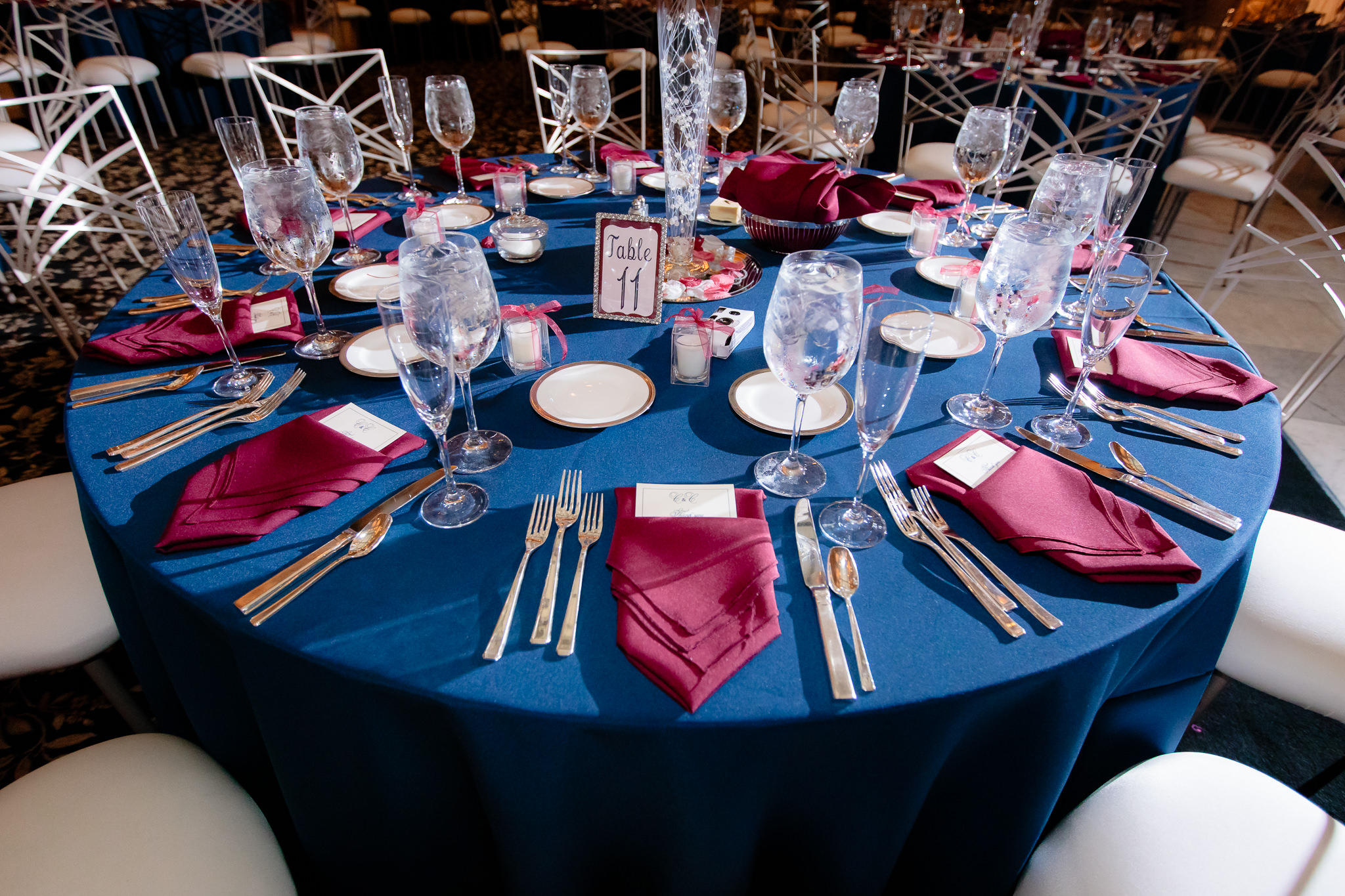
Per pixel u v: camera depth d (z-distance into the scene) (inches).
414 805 31.6
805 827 30.7
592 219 65.2
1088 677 27.1
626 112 223.3
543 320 41.6
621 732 24.0
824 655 25.9
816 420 37.9
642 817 28.6
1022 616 27.5
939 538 30.7
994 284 35.4
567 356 43.9
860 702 24.3
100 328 45.7
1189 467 34.9
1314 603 43.7
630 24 215.8
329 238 43.0
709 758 25.7
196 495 31.0
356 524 30.5
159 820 32.1
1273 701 62.4
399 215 64.4
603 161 80.6
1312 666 41.8
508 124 214.4
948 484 33.1
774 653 25.9
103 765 34.4
